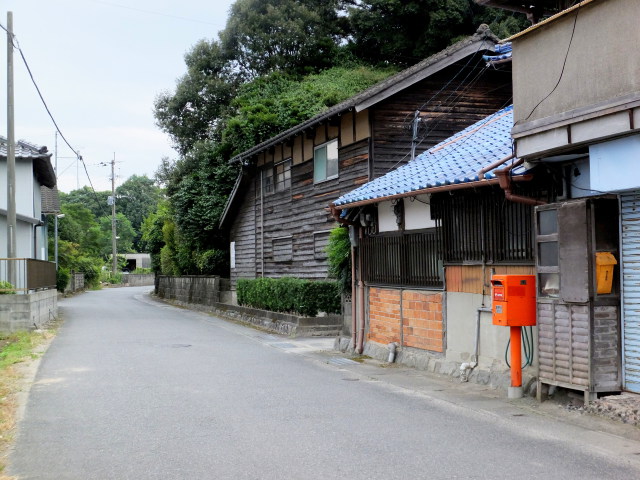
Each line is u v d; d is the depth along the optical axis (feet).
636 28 20.22
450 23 100.01
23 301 54.03
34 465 18.28
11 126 62.03
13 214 61.93
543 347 25.18
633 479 16.47
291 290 57.67
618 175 21.34
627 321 23.16
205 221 91.91
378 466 17.72
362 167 53.52
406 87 51.29
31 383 31.45
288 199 69.62
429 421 23.16
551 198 26.03
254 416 24.14
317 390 29.58
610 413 22.04
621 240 23.45
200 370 35.53
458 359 32.24
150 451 19.49
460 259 31.91
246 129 80.79
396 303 38.14
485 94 55.62
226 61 112.37
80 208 178.81
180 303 102.73
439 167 35.19
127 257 262.26
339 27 118.11
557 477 16.66
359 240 42.68
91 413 24.86
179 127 110.52
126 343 47.93
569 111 22.40
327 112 55.21
